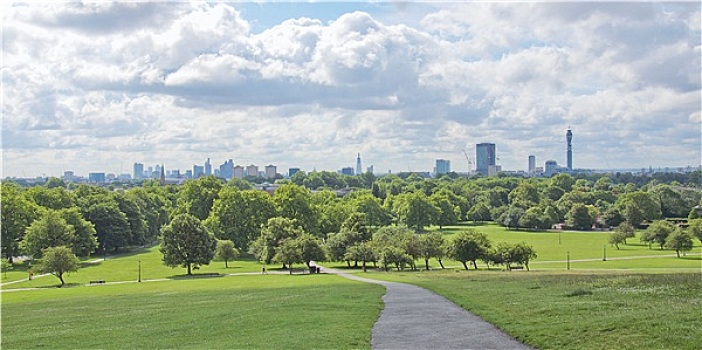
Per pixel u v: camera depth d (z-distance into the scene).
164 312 39.53
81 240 120.06
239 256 131.25
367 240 111.75
